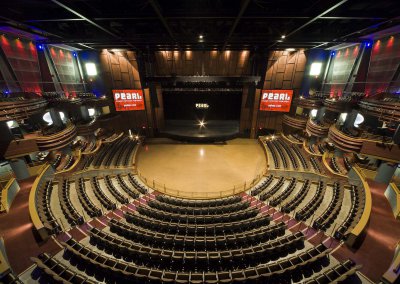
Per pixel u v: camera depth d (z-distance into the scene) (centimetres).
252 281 722
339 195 1309
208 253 830
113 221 1051
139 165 2111
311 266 799
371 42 1750
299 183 1616
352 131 1658
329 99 1897
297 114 2578
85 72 2406
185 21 1500
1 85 1492
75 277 707
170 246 939
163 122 2984
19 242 923
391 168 1335
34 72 1780
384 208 1157
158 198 1417
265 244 911
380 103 1345
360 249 894
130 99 2630
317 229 1045
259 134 2883
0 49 1500
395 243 924
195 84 2670
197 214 1241
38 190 1261
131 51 2447
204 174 1938
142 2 1136
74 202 1300
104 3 1148
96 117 2334
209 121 3369
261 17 1213
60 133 1608
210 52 2548
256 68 2566
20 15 1205
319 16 1153
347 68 2034
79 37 1720
